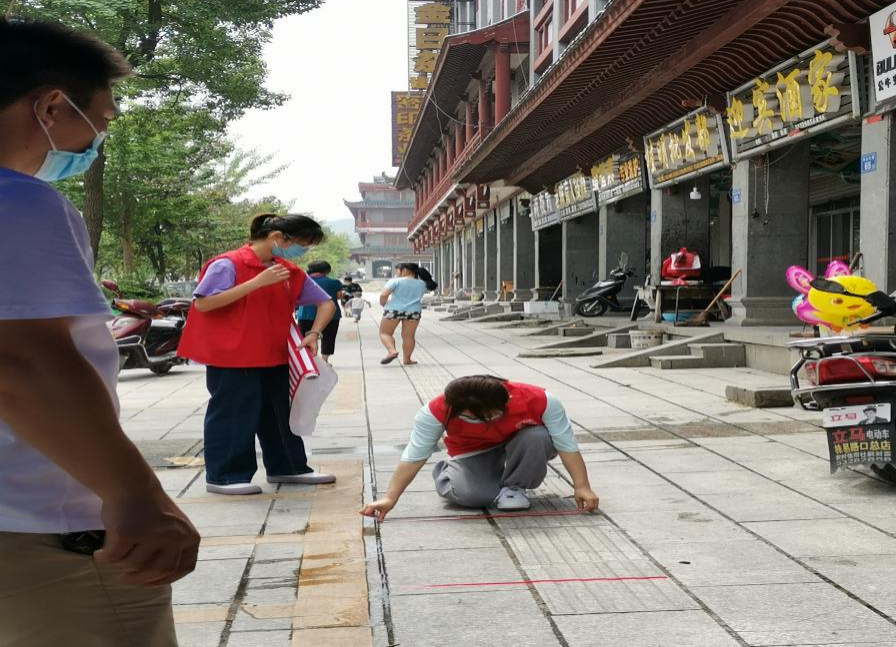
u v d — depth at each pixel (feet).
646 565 12.03
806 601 10.55
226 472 16.60
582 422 24.18
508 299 98.89
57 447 4.19
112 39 54.44
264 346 16.55
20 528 4.59
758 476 17.22
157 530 4.41
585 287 73.97
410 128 164.45
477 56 95.66
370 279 373.40
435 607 10.64
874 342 15.76
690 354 39.11
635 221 64.80
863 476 16.89
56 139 4.75
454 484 15.15
